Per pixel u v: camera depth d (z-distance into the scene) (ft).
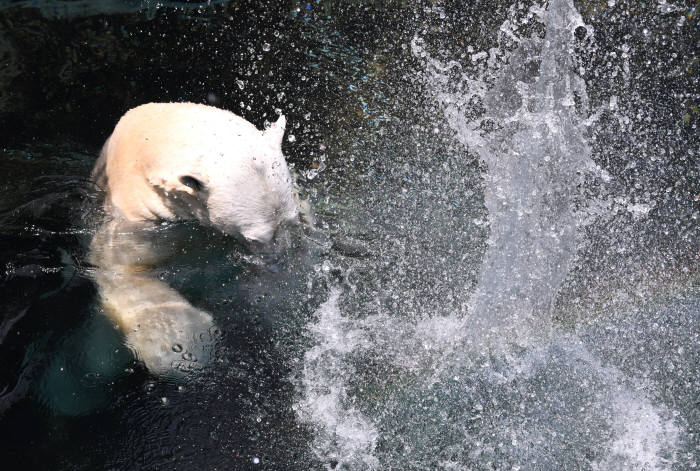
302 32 19.84
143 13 19.53
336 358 12.87
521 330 13.74
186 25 19.42
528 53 16.89
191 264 13.48
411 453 11.59
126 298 12.64
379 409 12.23
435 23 20.02
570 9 14.97
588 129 16.33
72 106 16.84
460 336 13.46
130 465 10.77
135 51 18.51
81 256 13.28
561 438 11.86
